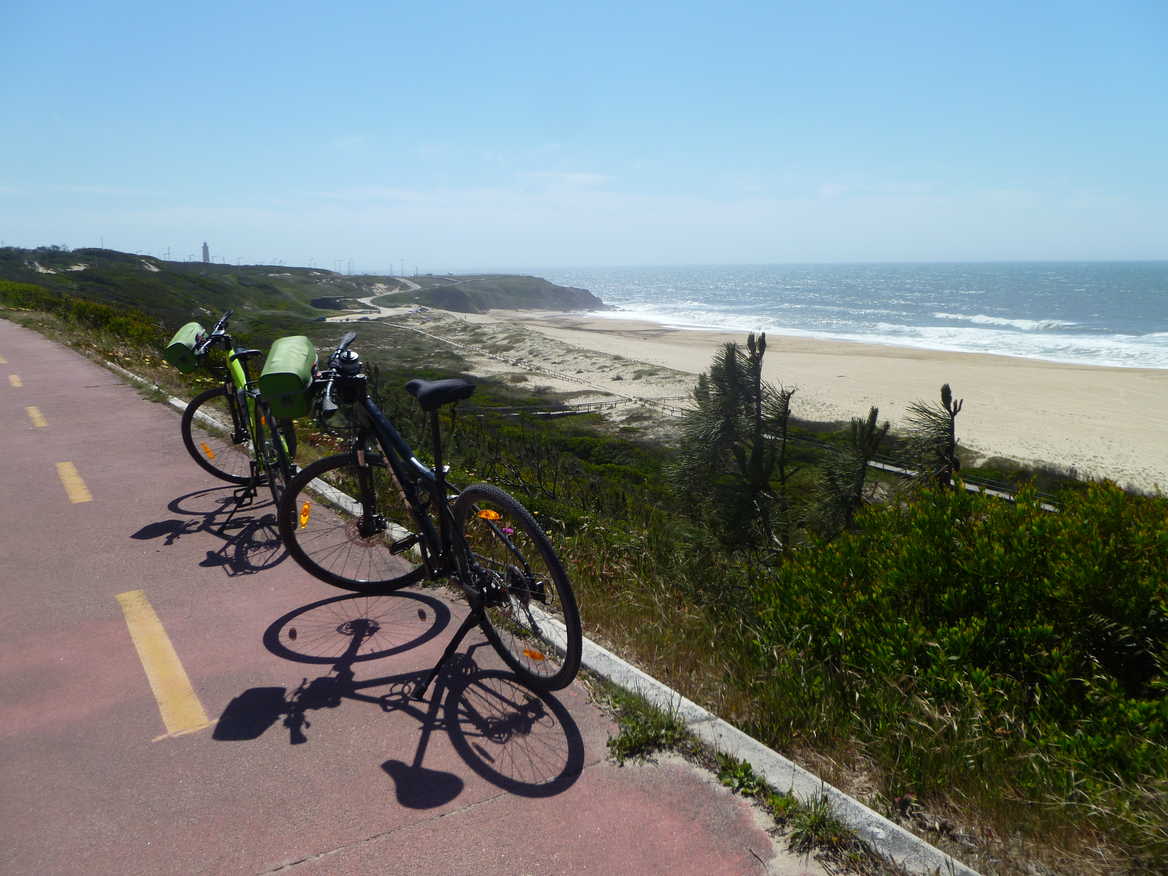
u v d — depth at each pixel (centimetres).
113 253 12594
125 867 222
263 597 405
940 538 379
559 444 2617
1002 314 12381
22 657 344
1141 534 334
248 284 13675
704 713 290
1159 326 9938
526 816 242
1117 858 229
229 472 604
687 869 219
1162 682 287
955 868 215
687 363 6406
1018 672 324
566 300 18500
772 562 581
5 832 236
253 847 229
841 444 638
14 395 930
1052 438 3541
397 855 226
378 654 346
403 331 7569
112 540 485
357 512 477
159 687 319
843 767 275
